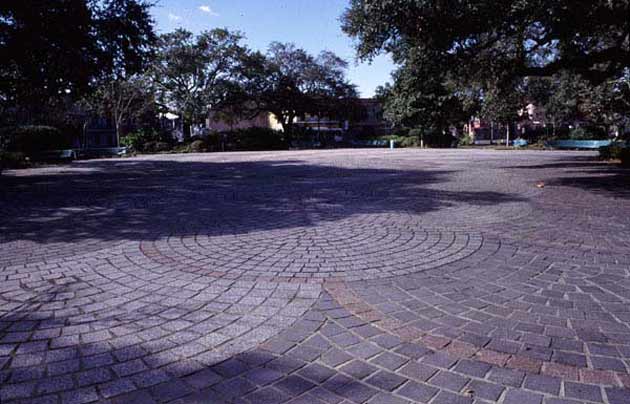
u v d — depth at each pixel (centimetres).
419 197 917
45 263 448
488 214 719
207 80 3681
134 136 3344
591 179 1201
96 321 308
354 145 4878
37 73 1391
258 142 3803
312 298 351
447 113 3941
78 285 383
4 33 1248
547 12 905
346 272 418
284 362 254
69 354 262
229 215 720
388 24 1089
